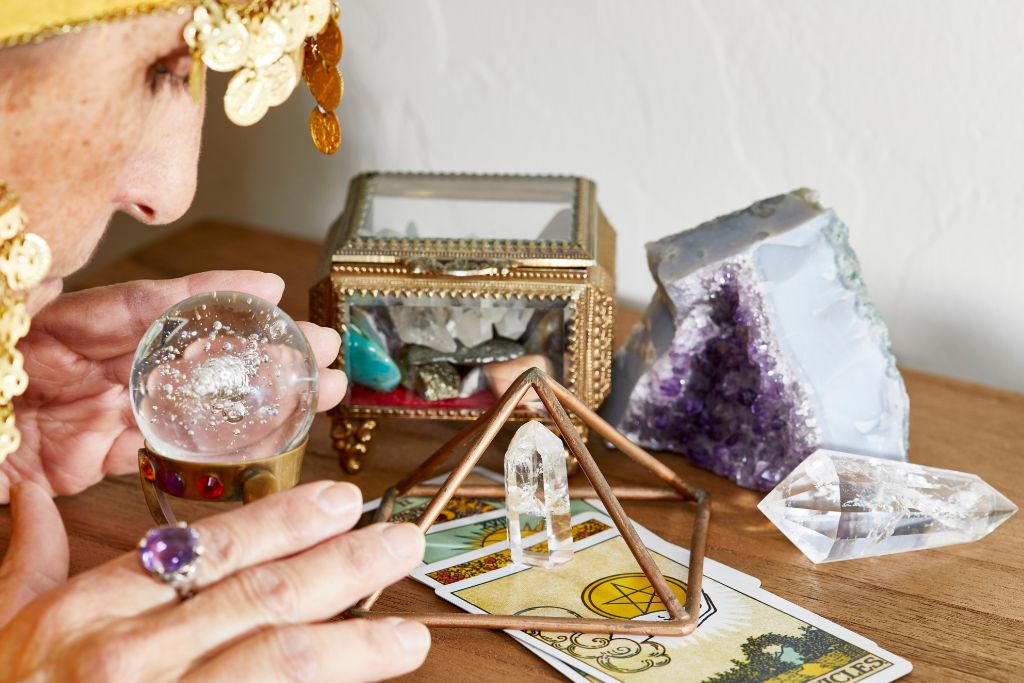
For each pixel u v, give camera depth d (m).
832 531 0.63
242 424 0.57
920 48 0.76
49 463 0.67
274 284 0.67
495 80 0.86
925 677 0.57
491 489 0.67
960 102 0.76
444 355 0.68
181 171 0.55
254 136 0.95
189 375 0.56
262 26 0.53
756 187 0.82
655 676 0.57
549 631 0.59
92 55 0.50
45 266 0.53
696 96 0.82
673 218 0.85
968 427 0.74
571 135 0.86
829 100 0.79
